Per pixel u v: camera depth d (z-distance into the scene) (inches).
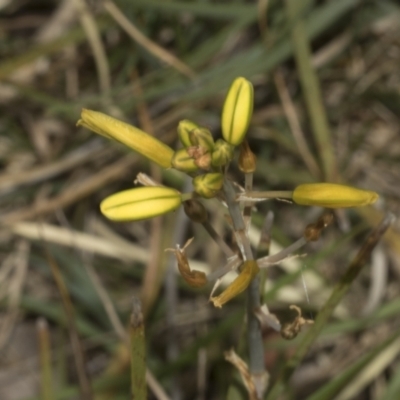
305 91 14.4
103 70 15.8
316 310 14.7
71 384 15.7
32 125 17.6
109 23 16.1
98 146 16.7
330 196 8.7
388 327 15.6
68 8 17.6
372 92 17.0
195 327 16.4
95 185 15.9
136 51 16.6
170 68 15.9
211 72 15.4
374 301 15.4
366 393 15.5
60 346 14.3
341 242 13.2
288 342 13.0
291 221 17.1
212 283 15.2
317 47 17.7
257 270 8.9
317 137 14.3
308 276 15.2
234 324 12.9
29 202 17.5
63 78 18.1
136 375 9.3
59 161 16.6
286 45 14.8
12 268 16.7
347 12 16.6
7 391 15.6
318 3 17.4
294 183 16.4
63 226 16.4
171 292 14.8
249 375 9.9
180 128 9.1
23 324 16.6
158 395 12.1
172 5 15.1
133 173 17.0
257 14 15.1
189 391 15.4
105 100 15.9
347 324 13.2
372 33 17.3
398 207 17.2
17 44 18.1
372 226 13.5
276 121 17.2
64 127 17.6
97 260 16.9
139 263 16.8
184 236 16.3
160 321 15.8
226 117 8.9
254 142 17.2
